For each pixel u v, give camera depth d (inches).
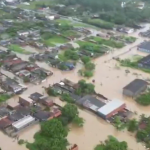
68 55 4530.0
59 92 3518.7
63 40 5231.3
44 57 4451.3
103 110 3134.8
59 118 2994.6
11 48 4800.7
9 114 3097.9
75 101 3348.9
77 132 2918.3
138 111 3287.4
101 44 5113.2
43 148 2596.0
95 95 3543.3
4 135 2849.4
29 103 3243.1
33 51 4763.8
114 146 2581.2
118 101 3297.2
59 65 4195.4
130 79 3966.5
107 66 4335.6
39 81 3799.2
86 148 2704.2
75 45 5044.3
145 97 3432.6
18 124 2915.8
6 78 3828.7
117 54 4773.6
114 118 3088.1
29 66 4111.7
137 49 4963.1
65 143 2706.7
